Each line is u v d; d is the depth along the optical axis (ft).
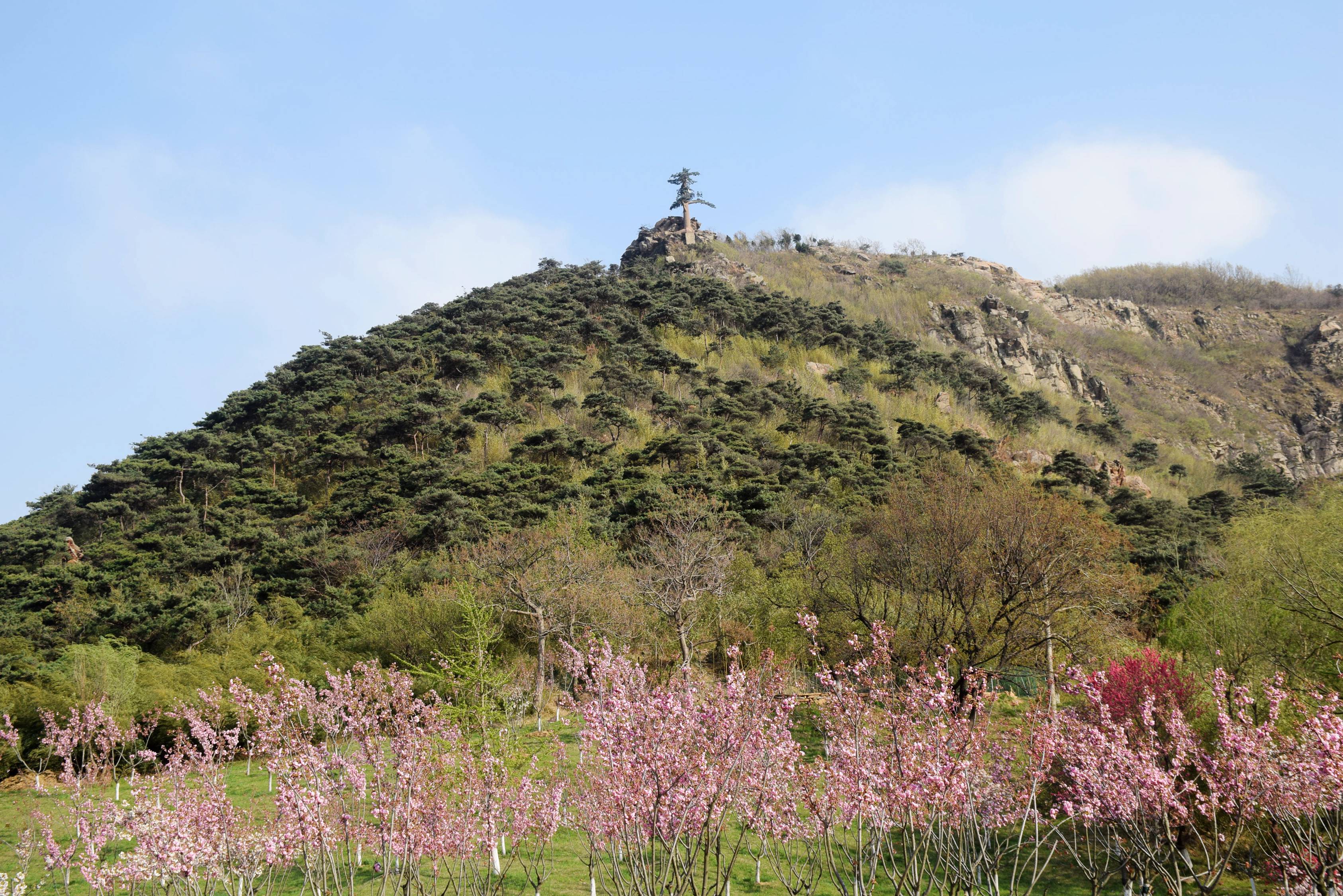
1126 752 33.99
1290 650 56.59
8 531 170.91
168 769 43.88
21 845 46.42
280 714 34.76
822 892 41.42
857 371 271.28
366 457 204.33
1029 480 183.01
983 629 78.02
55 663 85.71
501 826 37.14
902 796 29.09
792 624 91.40
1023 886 44.80
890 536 91.45
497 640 91.09
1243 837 46.98
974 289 429.79
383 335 285.64
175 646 117.80
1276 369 451.94
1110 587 84.79
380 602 110.11
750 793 32.45
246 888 37.27
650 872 32.01
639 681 33.88
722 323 295.28
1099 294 556.51
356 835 34.22
